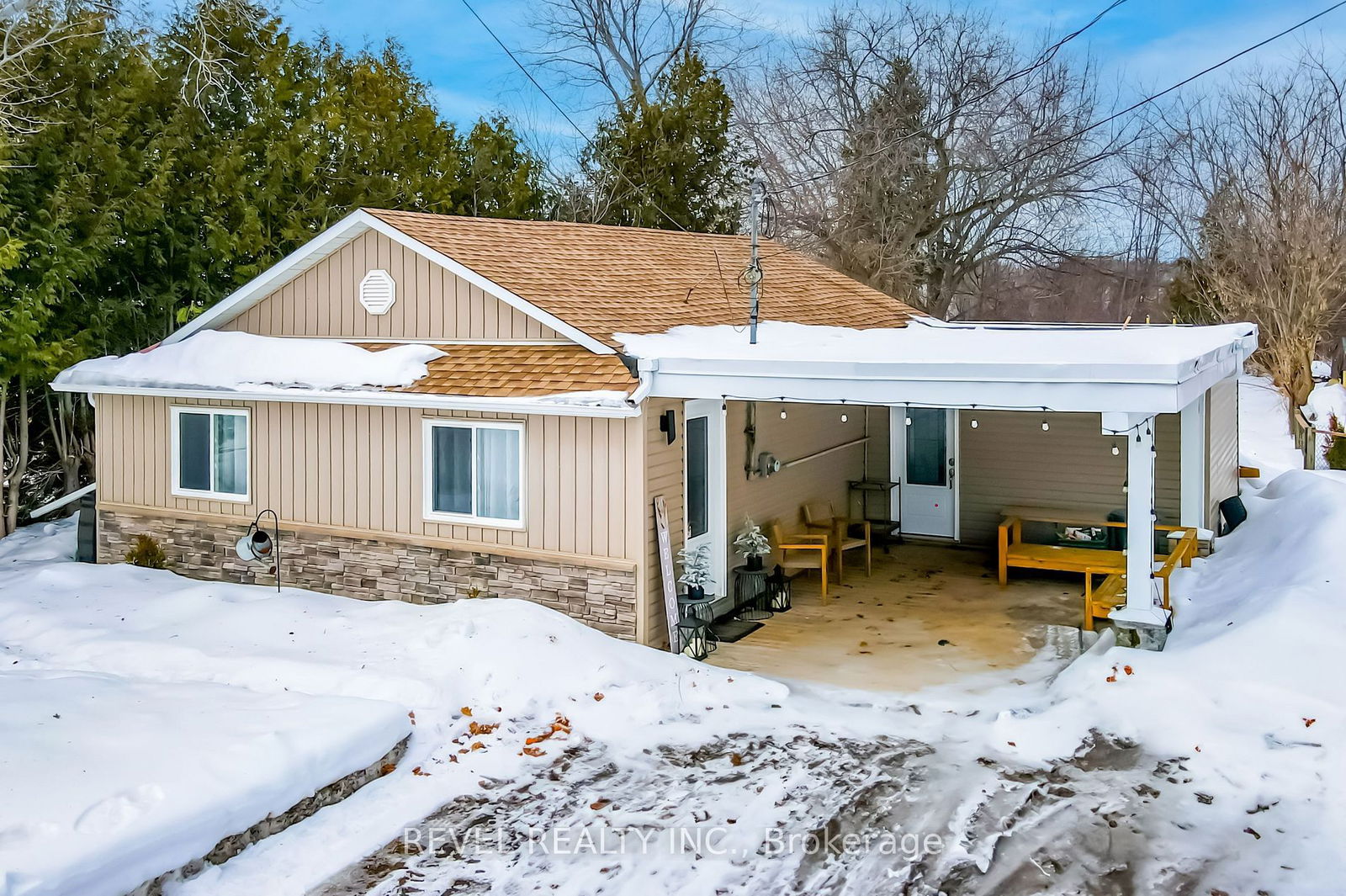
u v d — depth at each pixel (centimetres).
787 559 1366
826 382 1023
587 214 3272
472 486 1216
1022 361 938
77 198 1736
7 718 822
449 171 2711
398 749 873
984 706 966
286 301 1467
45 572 1377
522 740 913
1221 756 825
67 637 1125
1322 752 810
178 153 2062
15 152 1700
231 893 677
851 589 1405
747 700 986
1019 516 1490
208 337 1477
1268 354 2955
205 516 1420
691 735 917
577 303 1298
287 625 1153
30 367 1628
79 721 829
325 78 2620
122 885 647
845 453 1662
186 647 1078
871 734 911
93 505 1550
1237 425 1683
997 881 677
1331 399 2634
